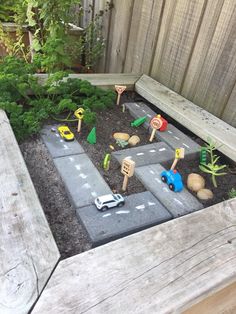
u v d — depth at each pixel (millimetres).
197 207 929
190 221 774
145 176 1033
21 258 620
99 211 850
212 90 1402
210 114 1394
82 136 1231
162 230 735
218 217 800
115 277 608
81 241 778
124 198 916
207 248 701
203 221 779
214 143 1211
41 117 1240
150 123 1309
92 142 1190
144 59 1795
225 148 1174
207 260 671
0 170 858
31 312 531
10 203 749
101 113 1439
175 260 661
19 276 584
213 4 1294
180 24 1479
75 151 1117
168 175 999
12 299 544
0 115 1150
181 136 1310
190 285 613
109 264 633
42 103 1312
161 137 1281
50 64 1647
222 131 1260
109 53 2182
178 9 1466
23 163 899
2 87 1273
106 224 809
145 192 959
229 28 1251
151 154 1163
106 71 2293
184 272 637
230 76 1296
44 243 659
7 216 712
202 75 1436
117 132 1305
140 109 1487
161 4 1550
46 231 689
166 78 1670
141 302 570
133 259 650
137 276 616
